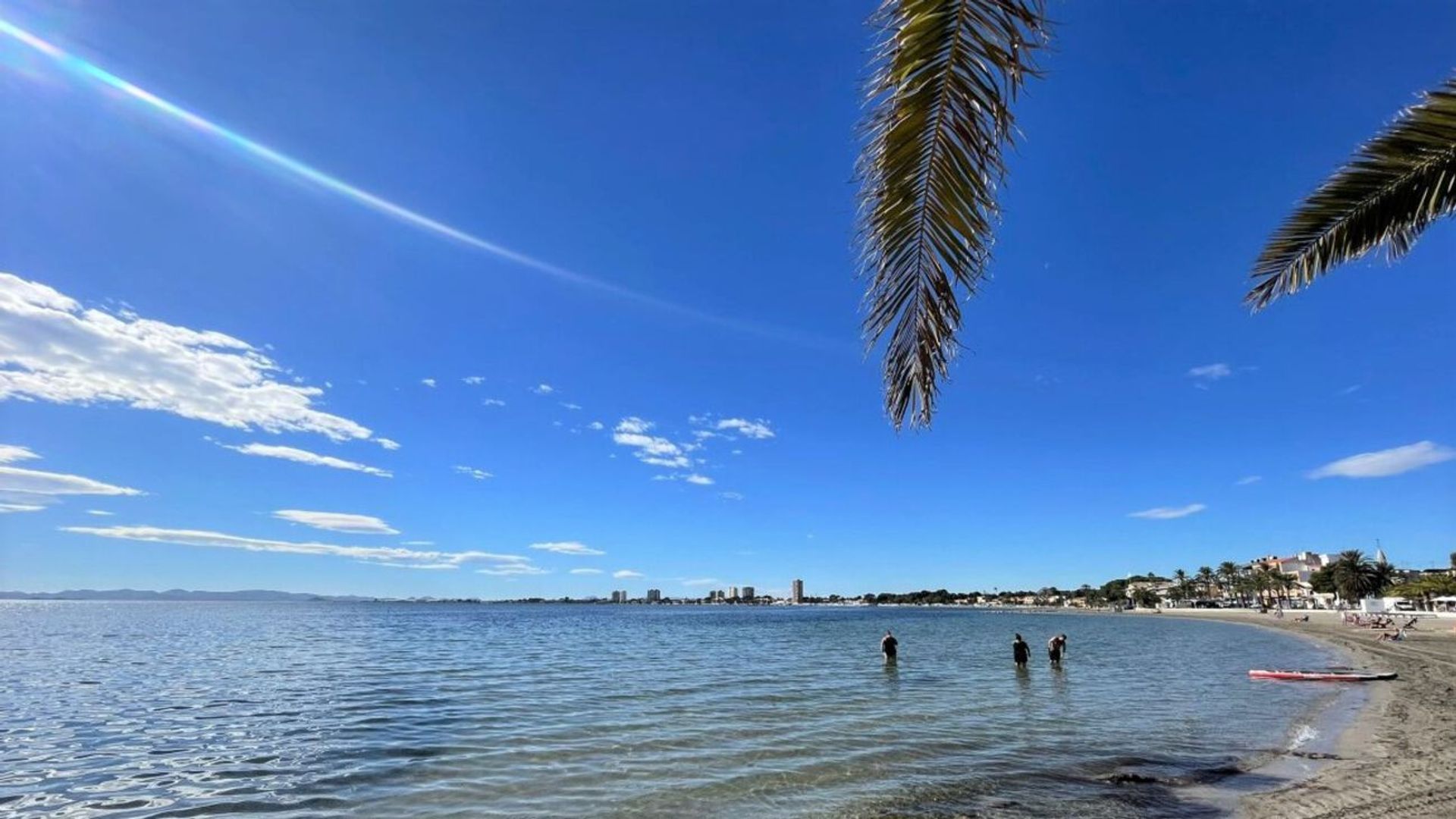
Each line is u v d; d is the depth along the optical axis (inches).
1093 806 467.5
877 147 141.6
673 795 500.1
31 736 723.4
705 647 2226.9
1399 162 229.1
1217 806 458.3
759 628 3895.2
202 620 4315.9
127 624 3592.5
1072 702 956.6
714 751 644.1
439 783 534.0
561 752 637.9
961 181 140.4
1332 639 2310.5
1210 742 677.3
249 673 1348.4
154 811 467.2
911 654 1910.7
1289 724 754.8
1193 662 1603.1
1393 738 640.4
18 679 1232.2
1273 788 496.4
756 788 518.9
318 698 1007.0
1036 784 526.3
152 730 754.8
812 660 1701.5
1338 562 4909.0
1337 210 251.0
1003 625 4335.6
